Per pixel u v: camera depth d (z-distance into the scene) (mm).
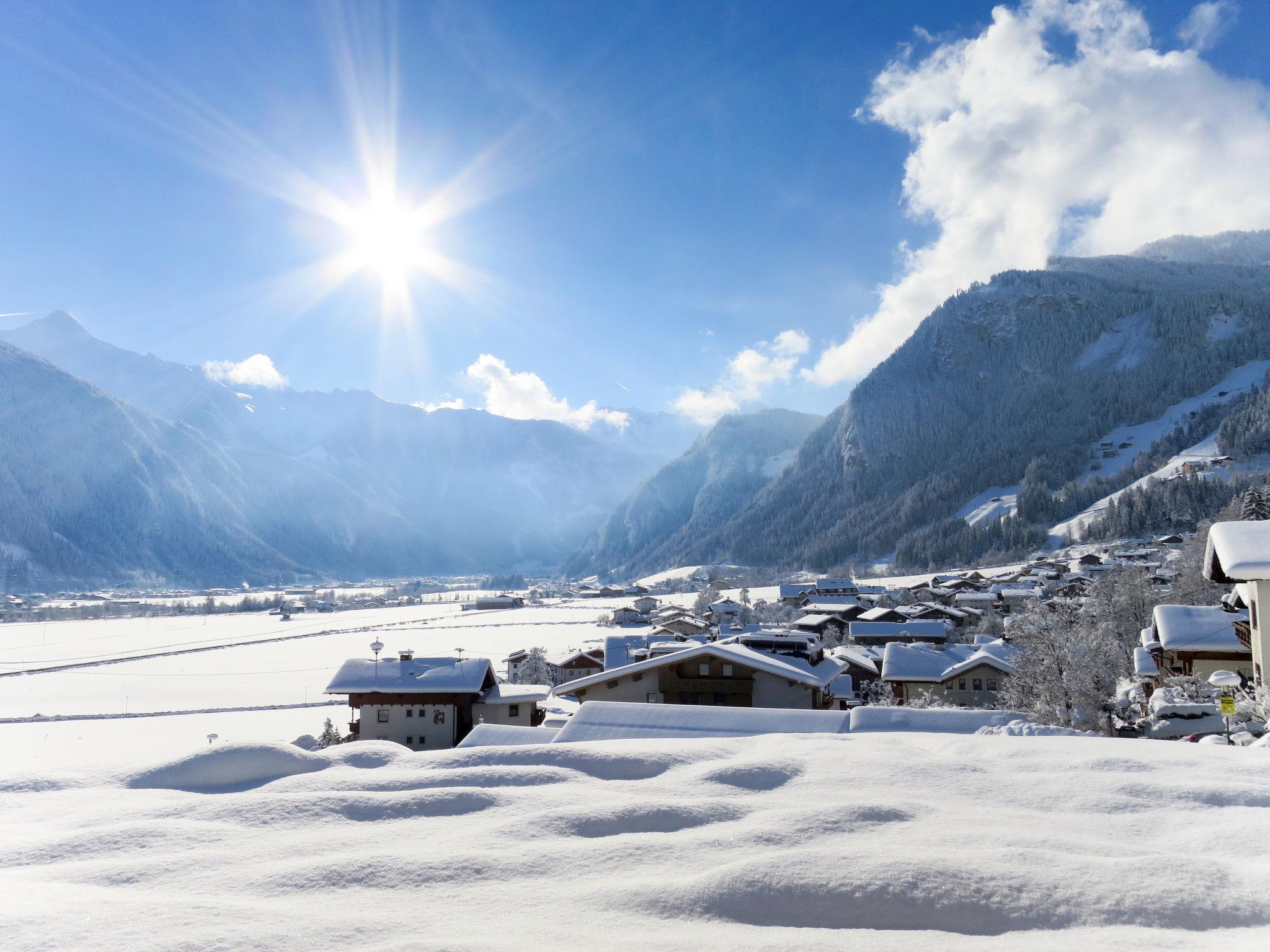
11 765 48031
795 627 91188
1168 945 4102
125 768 8742
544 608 196500
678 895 4867
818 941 4250
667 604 172250
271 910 4758
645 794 7461
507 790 7480
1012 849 5355
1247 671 27141
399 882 5328
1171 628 28562
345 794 7453
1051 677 32469
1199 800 6723
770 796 7285
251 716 64438
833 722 13234
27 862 6043
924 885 4770
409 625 154250
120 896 5070
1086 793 6961
